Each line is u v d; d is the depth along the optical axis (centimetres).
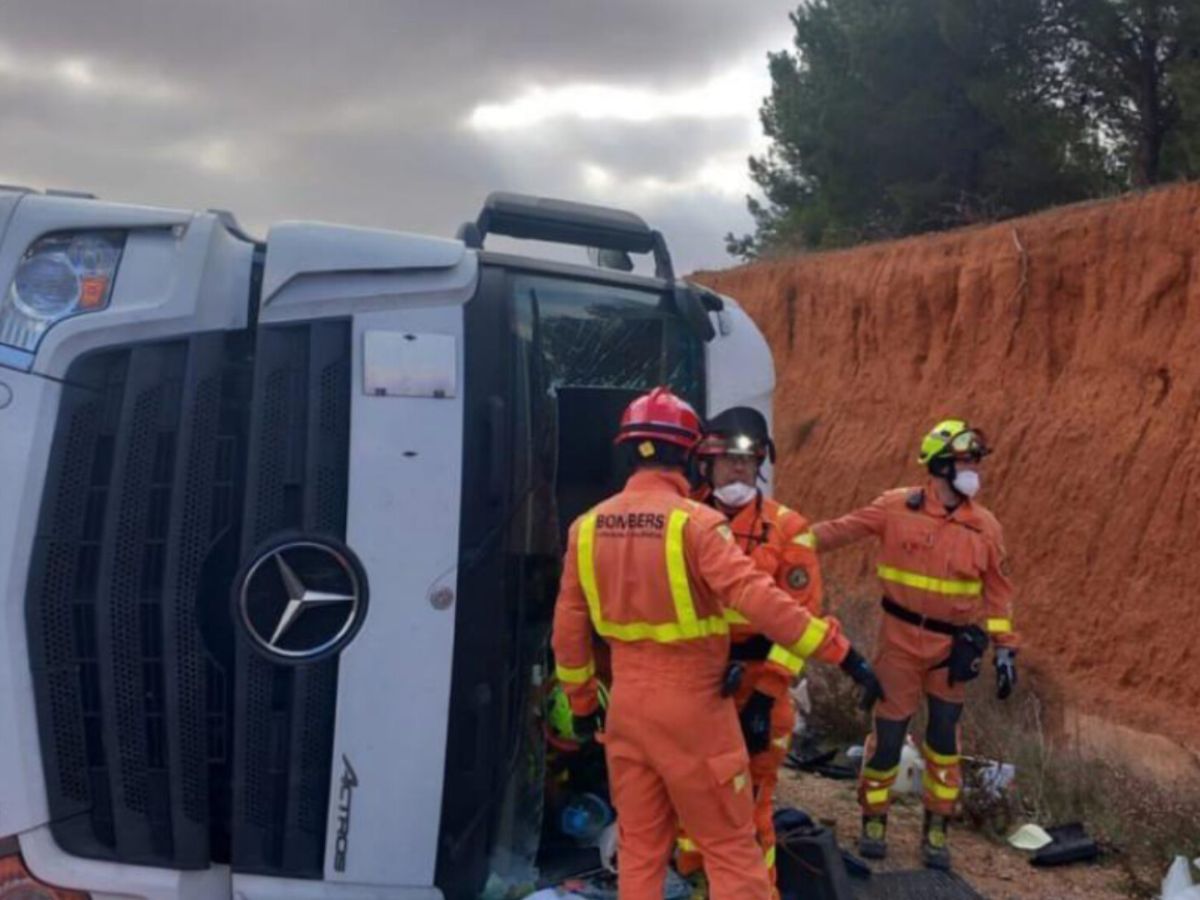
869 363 2405
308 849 395
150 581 384
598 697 456
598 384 475
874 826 591
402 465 399
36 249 381
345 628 394
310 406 394
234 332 399
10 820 372
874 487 2236
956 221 2673
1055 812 661
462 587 406
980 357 2092
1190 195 1753
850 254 2580
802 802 678
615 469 462
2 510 371
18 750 371
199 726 387
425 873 404
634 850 409
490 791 413
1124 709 1549
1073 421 1834
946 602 564
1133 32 2383
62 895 375
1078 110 2603
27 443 374
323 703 394
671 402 418
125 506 382
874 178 2909
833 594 1838
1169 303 1755
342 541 394
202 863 388
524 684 439
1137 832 621
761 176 3431
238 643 387
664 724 396
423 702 401
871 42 2667
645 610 398
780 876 480
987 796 654
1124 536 1678
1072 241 1938
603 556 407
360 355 398
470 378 412
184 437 385
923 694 630
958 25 2514
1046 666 1683
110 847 383
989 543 567
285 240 395
